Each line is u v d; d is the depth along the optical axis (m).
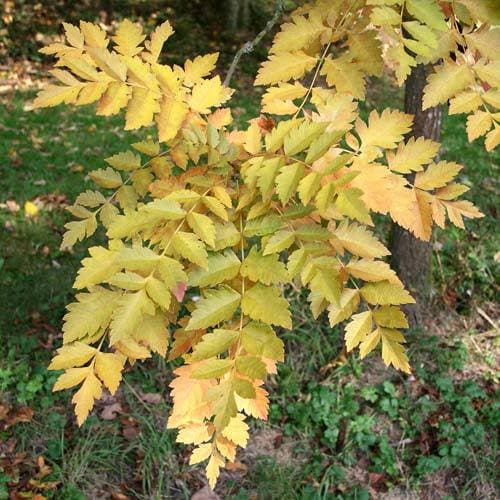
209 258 1.27
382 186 1.32
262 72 1.51
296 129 1.30
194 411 1.32
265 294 1.23
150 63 1.45
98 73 1.33
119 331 1.20
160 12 14.41
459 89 1.38
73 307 1.27
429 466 4.66
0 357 4.83
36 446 4.42
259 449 4.75
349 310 1.39
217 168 1.40
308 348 5.21
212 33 14.20
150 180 1.62
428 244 5.41
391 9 1.37
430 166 1.45
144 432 4.61
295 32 1.53
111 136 8.84
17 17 13.02
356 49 1.50
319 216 1.42
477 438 4.79
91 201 1.63
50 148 8.29
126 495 4.32
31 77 11.88
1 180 7.28
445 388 5.05
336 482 4.61
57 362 1.29
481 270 5.98
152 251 1.25
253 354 1.20
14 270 5.71
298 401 5.00
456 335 5.52
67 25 1.43
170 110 1.37
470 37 1.41
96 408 4.75
